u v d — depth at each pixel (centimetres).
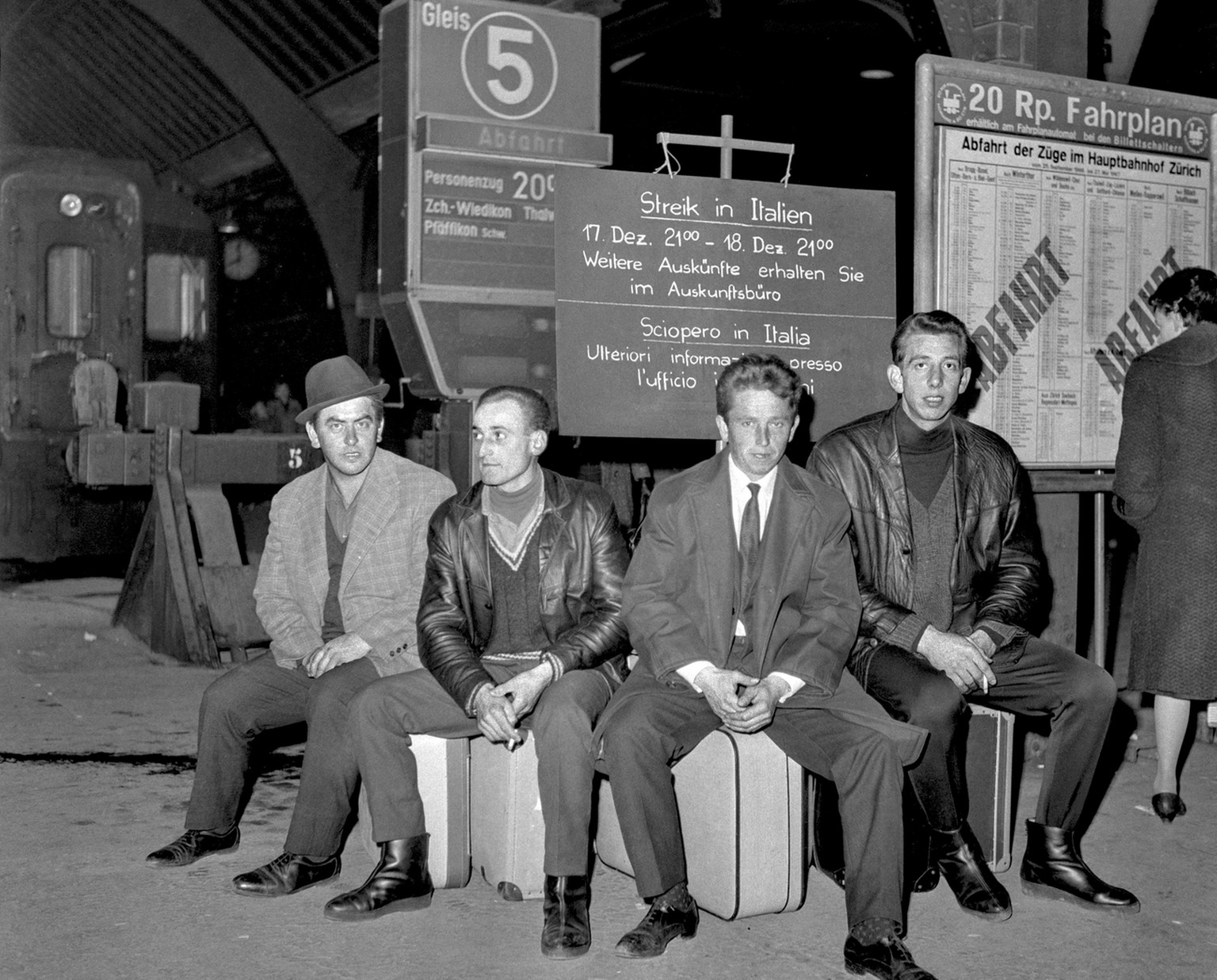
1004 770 377
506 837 354
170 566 732
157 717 590
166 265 1083
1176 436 424
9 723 573
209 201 1773
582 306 449
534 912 351
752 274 466
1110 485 503
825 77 1267
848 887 318
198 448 773
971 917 350
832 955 323
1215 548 419
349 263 1480
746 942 332
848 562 351
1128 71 691
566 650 349
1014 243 481
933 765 340
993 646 362
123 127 1803
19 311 1017
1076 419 495
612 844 382
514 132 539
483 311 543
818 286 473
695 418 459
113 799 457
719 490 348
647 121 1344
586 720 334
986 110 475
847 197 477
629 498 673
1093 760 359
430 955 321
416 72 530
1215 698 419
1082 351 494
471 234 539
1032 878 366
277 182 1647
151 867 382
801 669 337
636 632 345
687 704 342
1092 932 340
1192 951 327
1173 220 509
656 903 330
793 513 347
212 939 330
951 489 375
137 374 1056
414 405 1048
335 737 362
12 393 1019
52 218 1027
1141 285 504
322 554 387
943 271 471
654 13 988
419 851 353
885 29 1111
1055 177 487
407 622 376
